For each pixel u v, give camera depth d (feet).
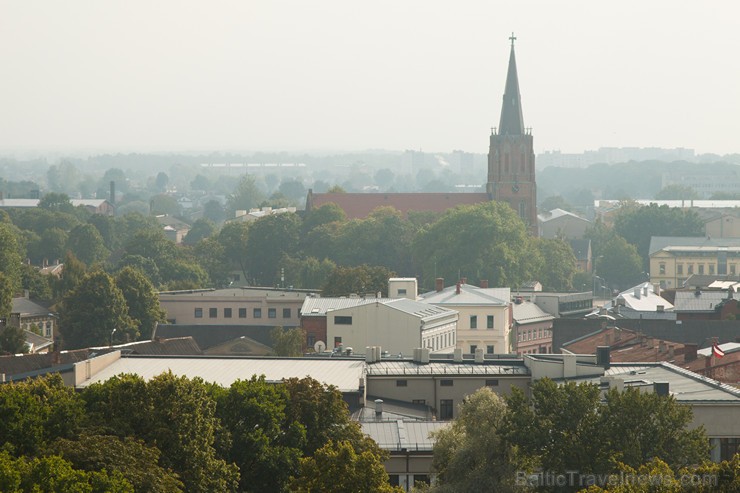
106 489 620.08
